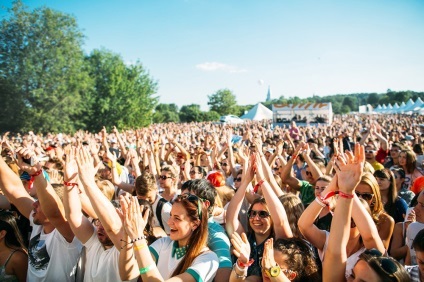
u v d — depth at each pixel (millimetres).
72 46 45938
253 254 3357
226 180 6938
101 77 55844
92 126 48344
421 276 2393
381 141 8930
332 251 2467
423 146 8562
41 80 43906
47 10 44344
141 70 51500
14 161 6109
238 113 81438
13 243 3283
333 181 2877
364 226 2699
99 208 2723
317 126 25156
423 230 2348
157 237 3615
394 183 4500
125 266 2619
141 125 49375
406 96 109312
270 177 4254
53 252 3098
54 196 3098
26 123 43250
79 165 2836
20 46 44031
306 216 2988
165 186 5184
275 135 15539
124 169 7398
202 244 2725
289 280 2422
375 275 2129
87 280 2938
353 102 144875
